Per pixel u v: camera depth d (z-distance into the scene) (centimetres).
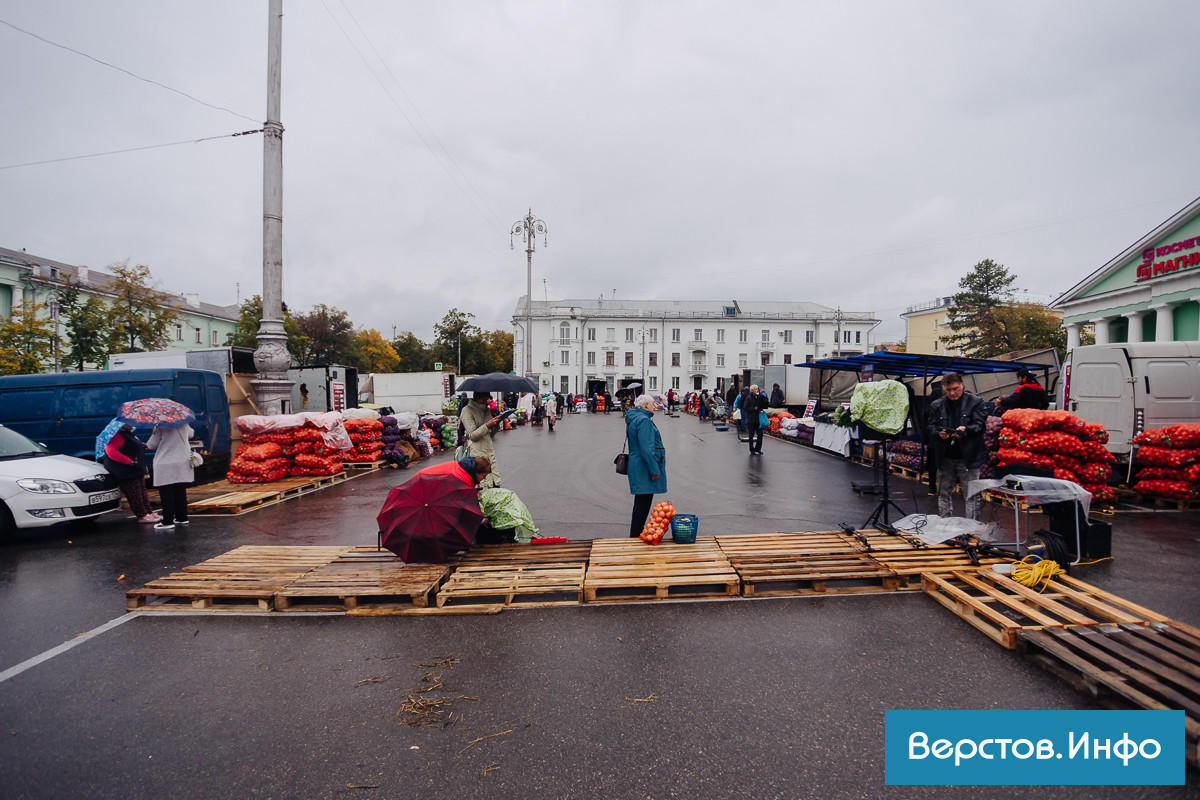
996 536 572
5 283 3050
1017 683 331
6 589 514
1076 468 754
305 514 836
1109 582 489
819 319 7338
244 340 3797
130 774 262
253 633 416
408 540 501
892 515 782
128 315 2653
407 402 2697
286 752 278
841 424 705
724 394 3444
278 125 1209
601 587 464
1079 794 243
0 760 273
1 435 751
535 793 246
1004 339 3922
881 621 422
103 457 783
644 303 7944
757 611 443
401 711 313
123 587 518
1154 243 2078
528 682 341
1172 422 882
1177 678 293
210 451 1049
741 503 875
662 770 260
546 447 1792
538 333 7212
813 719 299
